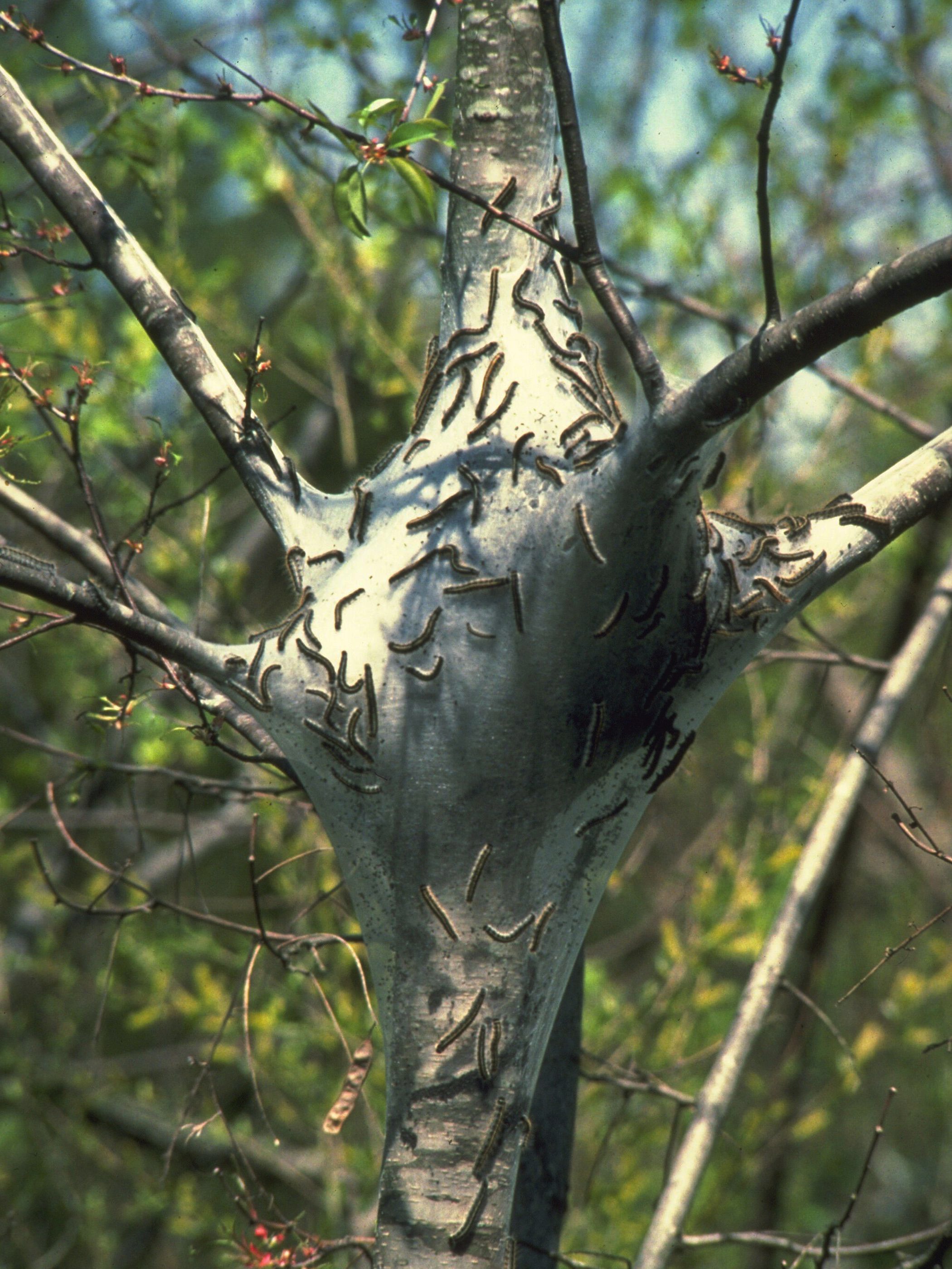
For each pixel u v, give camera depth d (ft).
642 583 13.42
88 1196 33.65
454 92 16.55
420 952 13.80
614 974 43.04
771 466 34.53
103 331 33.50
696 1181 19.52
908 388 39.75
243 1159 18.60
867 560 14.70
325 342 34.81
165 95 14.07
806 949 47.93
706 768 43.29
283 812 29.37
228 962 31.48
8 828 38.78
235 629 30.76
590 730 13.92
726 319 27.86
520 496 13.93
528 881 13.92
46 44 14.23
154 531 31.48
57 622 13.51
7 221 17.13
